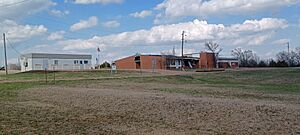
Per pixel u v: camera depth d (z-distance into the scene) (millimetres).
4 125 12844
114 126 12727
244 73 62625
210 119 13828
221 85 38719
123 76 53719
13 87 33938
